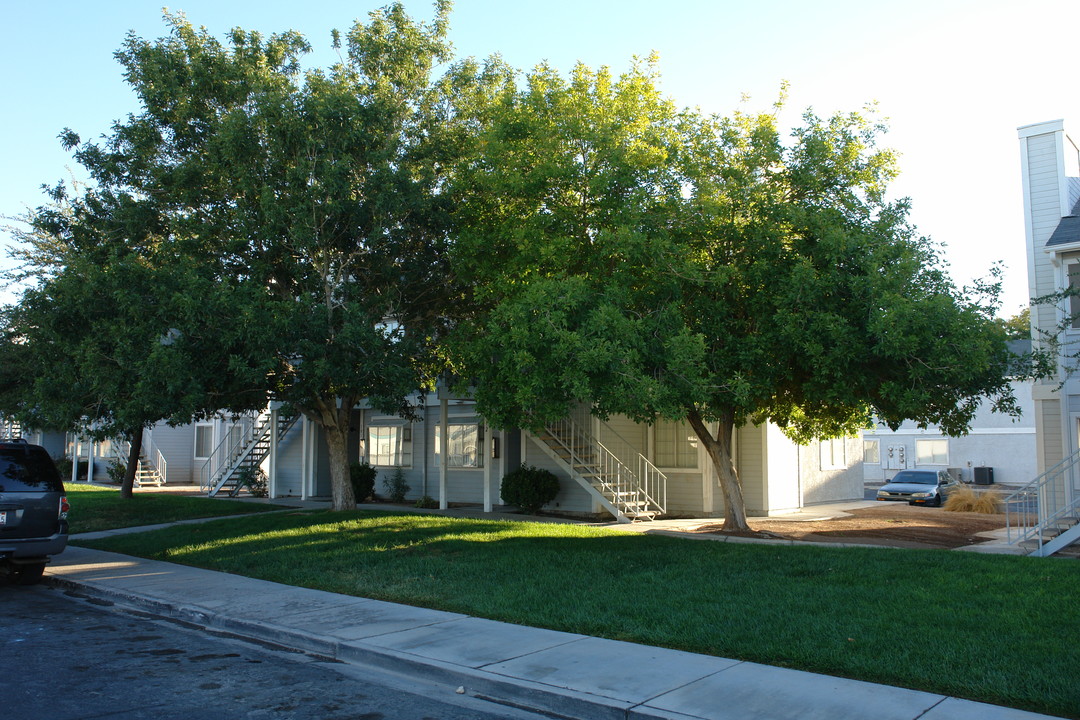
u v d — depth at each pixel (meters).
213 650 8.15
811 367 12.12
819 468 23.58
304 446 23.95
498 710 6.31
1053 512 14.26
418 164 16.36
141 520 19.39
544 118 13.88
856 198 13.12
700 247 13.10
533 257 13.38
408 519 16.78
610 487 17.77
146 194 16.05
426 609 9.52
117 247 15.23
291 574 11.73
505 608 9.16
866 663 6.62
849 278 11.56
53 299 14.05
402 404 17.58
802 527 16.77
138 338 12.66
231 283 14.70
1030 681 6.02
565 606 9.13
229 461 28.22
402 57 16.52
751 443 20.08
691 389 11.22
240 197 14.92
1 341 21.11
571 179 13.34
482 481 21.59
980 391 12.43
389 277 15.77
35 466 11.77
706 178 13.18
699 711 5.80
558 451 18.62
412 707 6.34
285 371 14.48
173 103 15.16
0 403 20.92
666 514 18.75
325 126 14.44
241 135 14.14
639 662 7.11
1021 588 9.05
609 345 10.84
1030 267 15.59
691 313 12.83
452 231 15.59
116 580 11.69
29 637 8.64
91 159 15.73
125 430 14.59
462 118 16.89
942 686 6.16
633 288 12.86
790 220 12.31
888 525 17.28
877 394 12.60
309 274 14.95
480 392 13.21
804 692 6.17
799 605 8.59
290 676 7.19
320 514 18.03
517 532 14.86
